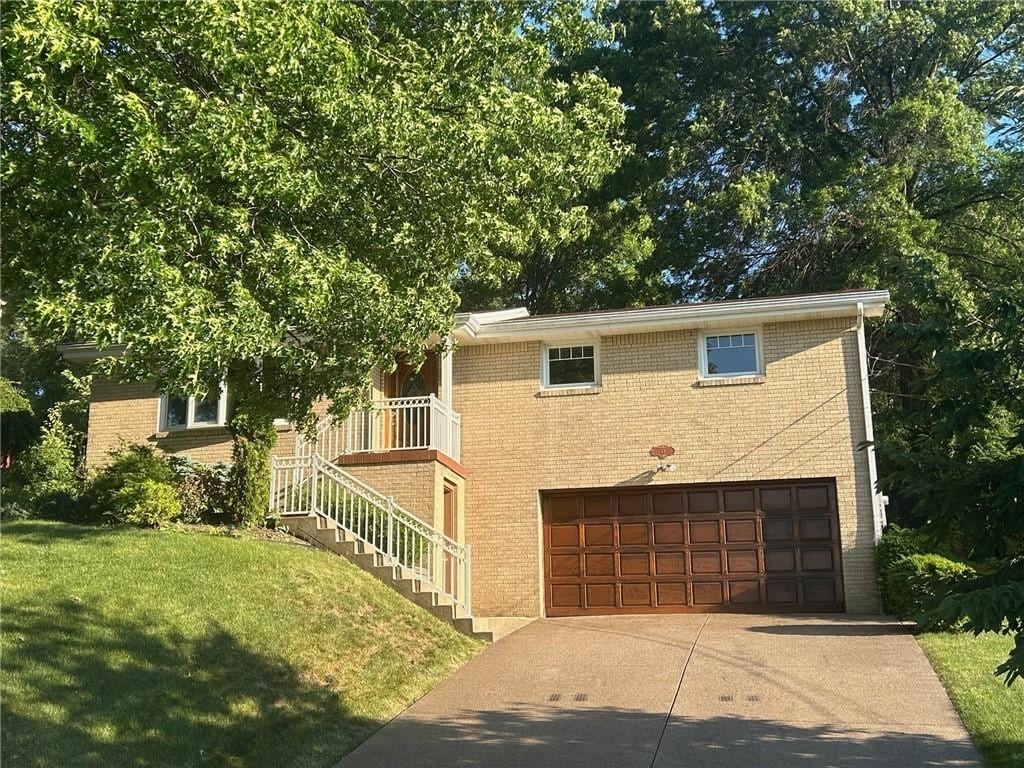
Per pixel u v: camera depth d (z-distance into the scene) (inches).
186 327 300.0
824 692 404.8
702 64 1205.1
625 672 450.3
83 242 300.7
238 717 343.9
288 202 337.7
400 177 402.0
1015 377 258.8
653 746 343.3
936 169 1118.4
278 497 611.8
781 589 648.4
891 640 497.4
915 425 290.2
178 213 315.9
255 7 299.0
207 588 442.0
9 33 271.6
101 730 306.5
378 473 651.5
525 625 604.4
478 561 696.4
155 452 745.0
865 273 1015.0
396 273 419.8
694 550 669.3
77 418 1183.6
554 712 390.3
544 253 1128.8
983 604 210.4
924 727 357.4
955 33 1133.1
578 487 691.4
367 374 424.5
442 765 330.0
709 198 1101.7
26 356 1306.6
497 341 721.0
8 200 326.0
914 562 564.4
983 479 247.3
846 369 662.5
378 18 428.1
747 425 671.1
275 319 355.6
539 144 463.8
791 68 1224.8
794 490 660.7
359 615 477.7
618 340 708.0
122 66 312.5
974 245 1116.5
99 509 558.3
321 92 336.8
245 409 449.1
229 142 306.5
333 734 355.3
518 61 470.6
